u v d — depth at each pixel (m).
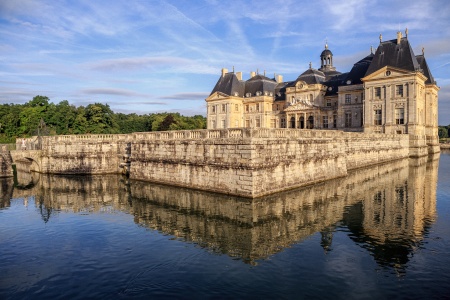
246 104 105.50
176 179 35.69
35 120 90.38
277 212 25.69
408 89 71.62
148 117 131.88
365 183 37.91
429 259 17.44
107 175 46.62
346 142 47.41
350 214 25.50
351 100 83.25
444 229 22.03
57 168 48.88
